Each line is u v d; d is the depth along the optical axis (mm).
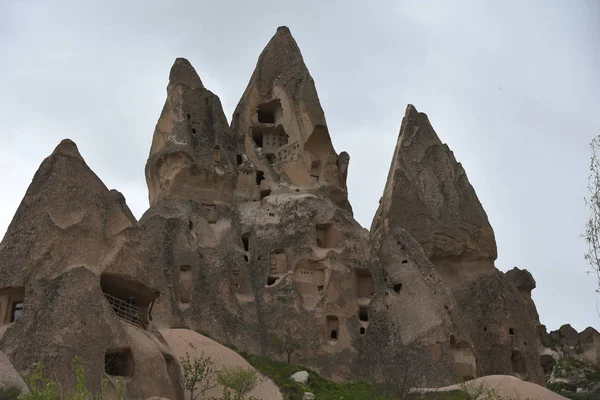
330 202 62438
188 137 62625
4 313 34438
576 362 72125
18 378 25625
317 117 66188
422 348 55250
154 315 51906
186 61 67938
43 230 35188
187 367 40906
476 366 57000
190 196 60812
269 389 46531
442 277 62812
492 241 65625
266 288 57312
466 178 68312
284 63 70375
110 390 31922
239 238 60312
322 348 54625
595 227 32000
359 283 59375
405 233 62062
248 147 67062
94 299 34000
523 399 43312
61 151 37969
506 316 62500
